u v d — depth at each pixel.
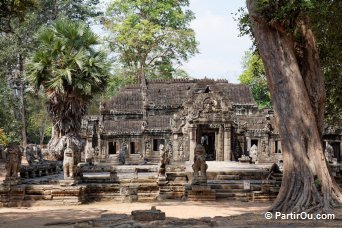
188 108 50.69
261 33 18.83
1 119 57.22
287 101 18.14
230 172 31.75
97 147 54.69
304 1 17.09
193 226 14.46
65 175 25.72
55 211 22.02
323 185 17.30
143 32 67.75
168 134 55.09
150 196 27.95
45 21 62.03
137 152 55.84
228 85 60.25
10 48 56.69
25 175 30.88
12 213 21.52
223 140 49.09
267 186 26.09
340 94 27.97
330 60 26.19
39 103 65.75
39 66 37.31
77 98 38.09
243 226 14.41
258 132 54.31
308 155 17.75
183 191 27.89
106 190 27.14
